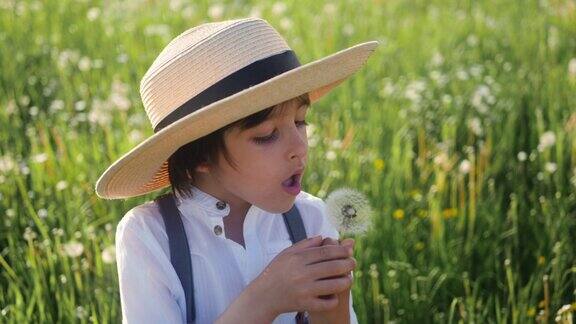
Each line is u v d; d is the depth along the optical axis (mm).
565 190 5254
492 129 6234
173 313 2479
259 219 2615
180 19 9320
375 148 5789
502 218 5031
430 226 4945
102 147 5723
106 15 9281
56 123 6258
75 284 4145
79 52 8062
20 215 4816
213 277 2549
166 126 2451
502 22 9297
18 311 3762
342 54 2398
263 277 2385
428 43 8398
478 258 4680
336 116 6371
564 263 4410
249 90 2229
